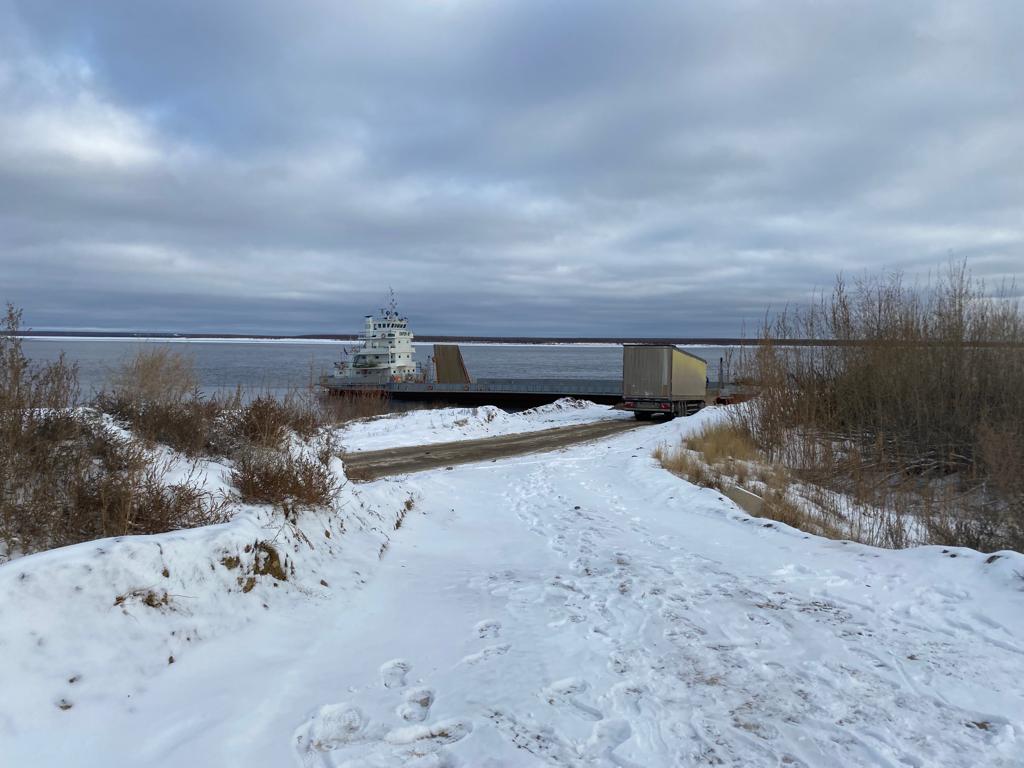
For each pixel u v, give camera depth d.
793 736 3.33
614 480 13.62
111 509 5.04
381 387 50.16
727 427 20.00
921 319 19.19
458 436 23.38
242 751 3.03
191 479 6.13
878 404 16.94
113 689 3.32
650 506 10.84
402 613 5.26
